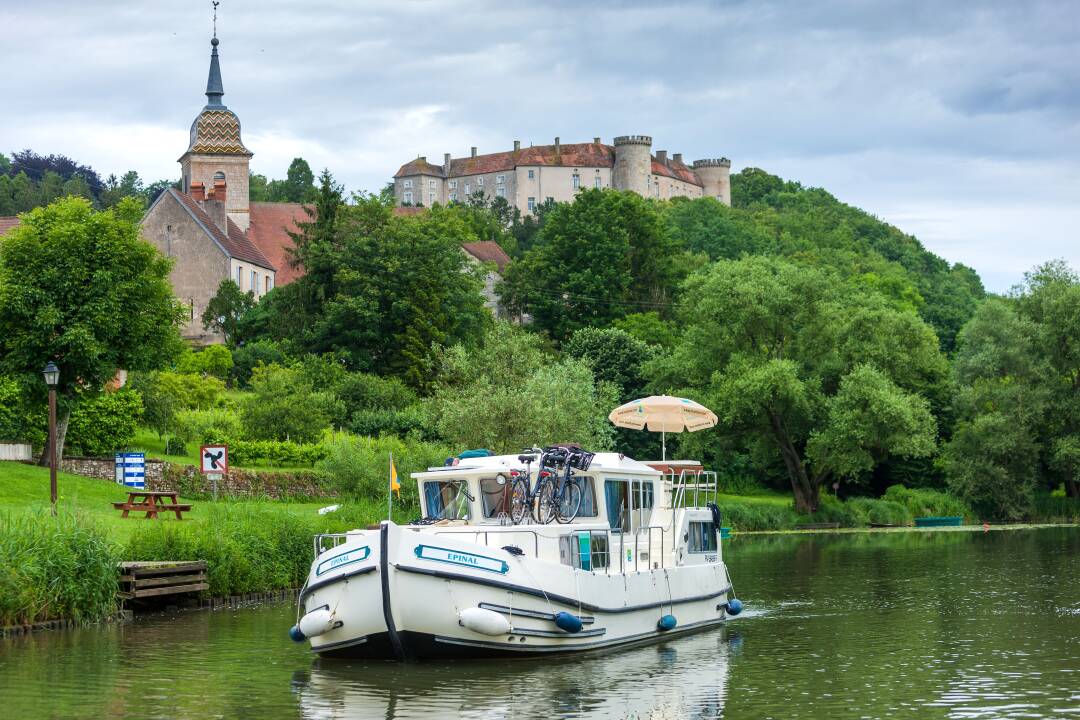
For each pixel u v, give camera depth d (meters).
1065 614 30.67
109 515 37.22
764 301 73.88
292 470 50.78
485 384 55.19
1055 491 89.75
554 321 116.50
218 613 29.50
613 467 26.16
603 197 131.38
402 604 21.55
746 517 69.81
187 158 134.50
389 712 18.66
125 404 51.59
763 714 18.64
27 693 19.94
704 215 199.62
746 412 72.62
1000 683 21.23
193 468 46.28
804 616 30.58
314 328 86.69
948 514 80.38
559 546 23.92
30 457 46.56
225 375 79.69
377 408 69.75
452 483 25.56
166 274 50.47
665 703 19.44
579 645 23.45
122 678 21.16
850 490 87.69
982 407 81.94
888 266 180.62
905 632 27.62
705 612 28.52
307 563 34.72
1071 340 79.69
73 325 45.31
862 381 71.06
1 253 46.97
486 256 147.50
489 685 20.69
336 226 92.75
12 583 25.69
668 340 103.56
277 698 19.61
